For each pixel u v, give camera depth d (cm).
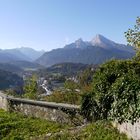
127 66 1955
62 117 2409
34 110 2784
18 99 3128
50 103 2677
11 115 2850
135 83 1533
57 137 1858
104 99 1889
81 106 2184
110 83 1902
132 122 1501
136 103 1466
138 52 2119
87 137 1709
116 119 1733
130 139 1519
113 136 1617
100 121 1909
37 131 2180
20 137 2072
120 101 1650
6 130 2250
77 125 2256
